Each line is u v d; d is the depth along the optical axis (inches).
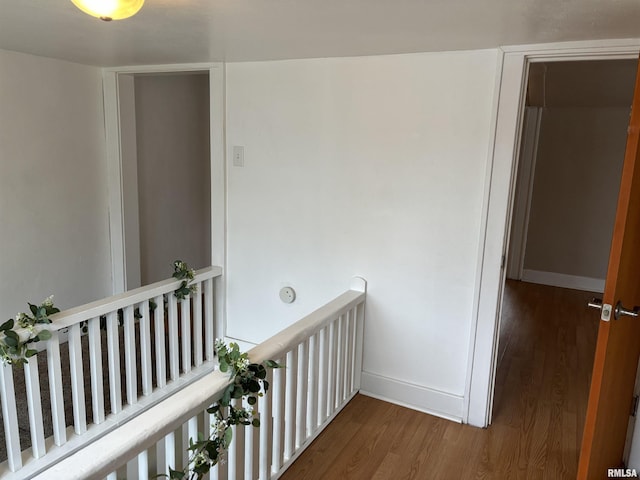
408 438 92.7
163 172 152.0
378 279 103.0
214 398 62.2
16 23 76.2
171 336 110.9
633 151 61.0
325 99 102.0
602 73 132.3
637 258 72.1
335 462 85.4
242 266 120.5
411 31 74.2
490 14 63.4
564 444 91.9
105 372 116.3
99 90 129.6
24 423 95.0
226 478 67.0
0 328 74.7
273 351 73.3
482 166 89.4
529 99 169.8
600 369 65.5
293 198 110.0
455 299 96.0
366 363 107.7
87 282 134.0
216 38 84.0
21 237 115.5
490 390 96.3
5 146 109.7
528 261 204.7
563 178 192.1
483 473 83.3
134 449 50.7
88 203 131.3
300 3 60.5
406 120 94.6
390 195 98.8
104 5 51.2
